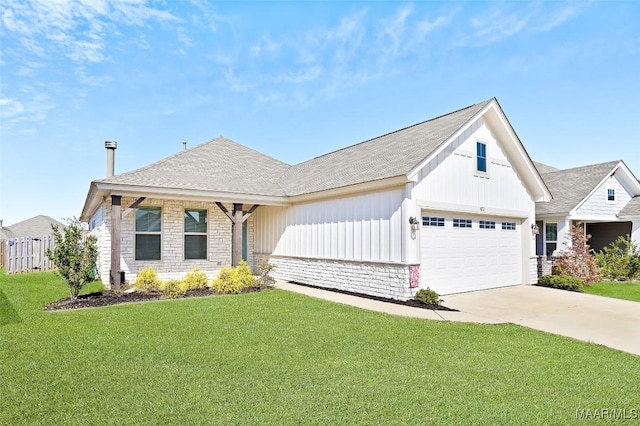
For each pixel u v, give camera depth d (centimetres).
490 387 461
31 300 1006
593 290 1377
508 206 1354
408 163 1042
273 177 1683
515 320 847
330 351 583
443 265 1142
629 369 540
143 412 382
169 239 1381
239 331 689
